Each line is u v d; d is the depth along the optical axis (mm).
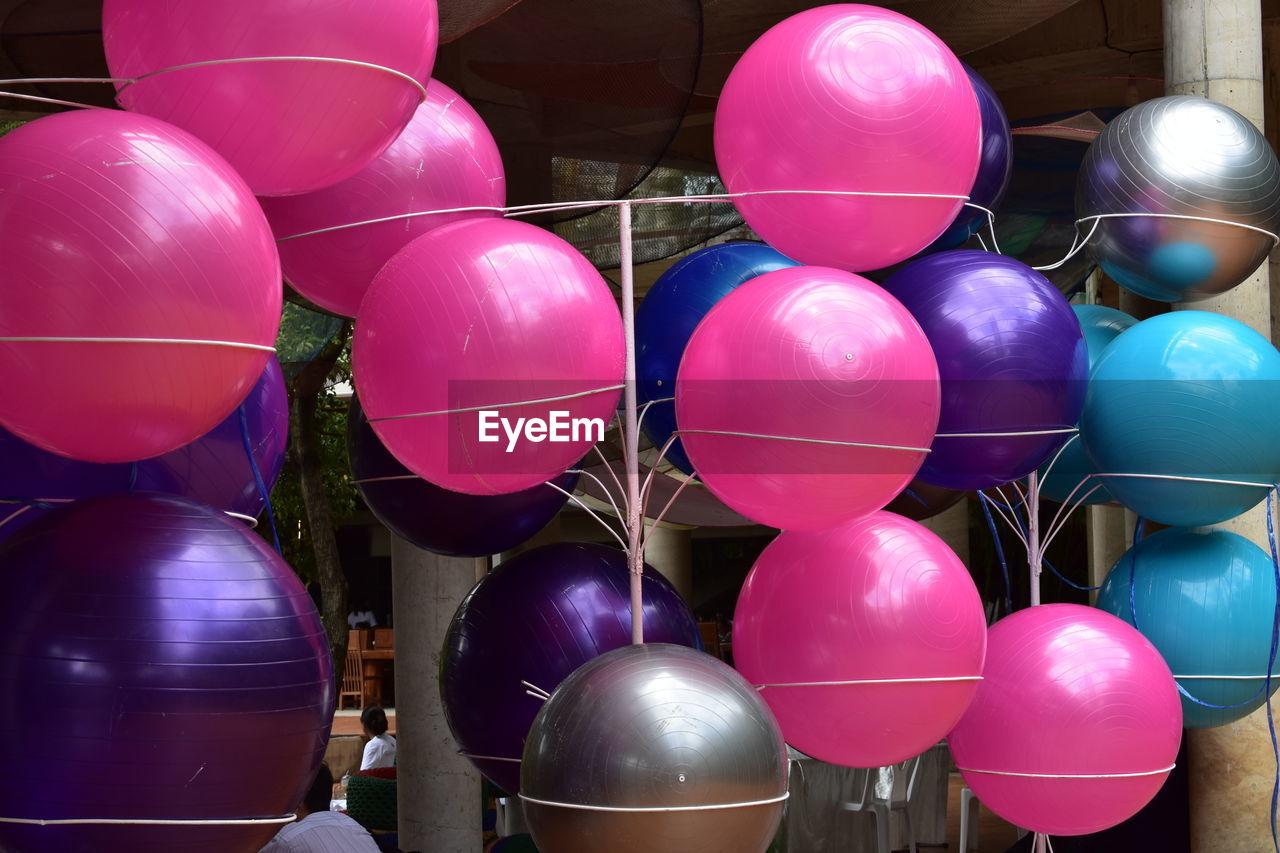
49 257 2605
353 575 24453
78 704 2613
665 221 7203
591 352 3244
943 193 3574
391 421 3279
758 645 3770
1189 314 4527
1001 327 3957
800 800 7887
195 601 2729
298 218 3654
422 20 3088
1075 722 3953
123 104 3127
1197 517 4426
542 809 3166
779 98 3541
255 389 3766
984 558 12266
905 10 6461
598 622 3961
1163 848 5637
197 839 2701
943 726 3748
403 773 6887
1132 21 8062
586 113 5703
